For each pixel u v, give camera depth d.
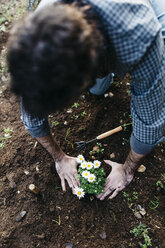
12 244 1.85
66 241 1.88
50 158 2.19
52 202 2.02
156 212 1.96
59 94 0.79
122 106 2.43
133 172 1.97
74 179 2.04
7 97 2.62
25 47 0.73
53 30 0.72
